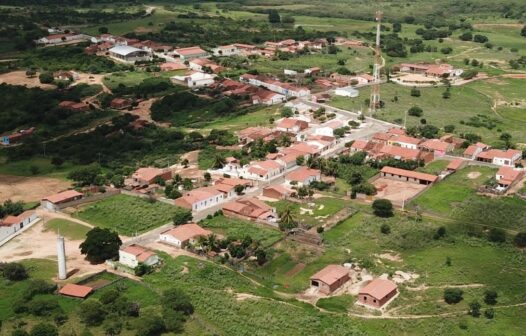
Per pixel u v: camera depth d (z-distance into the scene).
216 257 161.62
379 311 137.00
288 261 160.75
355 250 166.00
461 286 146.50
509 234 171.62
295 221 183.62
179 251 166.25
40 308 132.62
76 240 175.88
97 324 129.00
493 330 130.50
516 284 146.88
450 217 184.25
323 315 134.50
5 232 177.12
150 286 145.12
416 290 145.62
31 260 162.50
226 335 126.25
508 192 199.25
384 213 186.12
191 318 131.88
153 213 189.38
